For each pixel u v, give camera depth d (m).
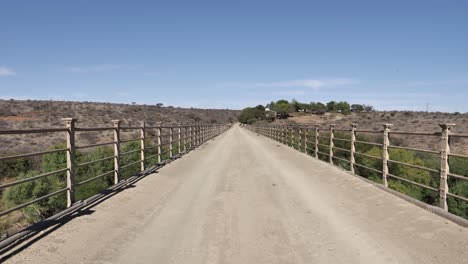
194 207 10.02
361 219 8.72
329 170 16.55
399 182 20.92
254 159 22.17
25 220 16.64
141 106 117.38
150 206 10.05
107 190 11.60
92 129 10.74
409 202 10.05
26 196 18.48
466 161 20.36
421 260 6.21
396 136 44.91
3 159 6.64
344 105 153.00
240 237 7.54
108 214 9.07
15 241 6.99
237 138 50.56
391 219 8.58
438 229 7.65
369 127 62.31
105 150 22.94
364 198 10.83
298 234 7.72
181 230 7.97
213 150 29.39
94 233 7.61
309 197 11.23
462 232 7.40
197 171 16.92
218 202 10.63
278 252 6.71
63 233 7.55
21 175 20.20
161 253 6.63
